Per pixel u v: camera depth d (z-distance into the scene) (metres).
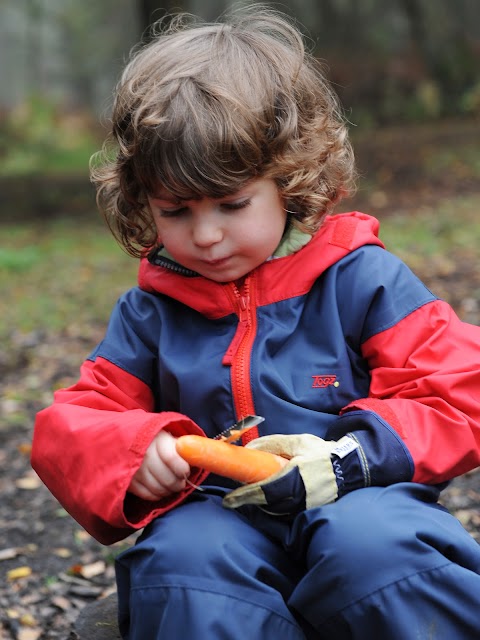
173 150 1.83
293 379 2.03
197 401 2.02
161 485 1.83
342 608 1.71
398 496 1.81
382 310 2.04
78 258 10.99
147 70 1.99
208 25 2.21
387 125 21.14
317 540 1.75
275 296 2.07
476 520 3.35
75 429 1.92
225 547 1.77
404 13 25.14
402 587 1.69
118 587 1.97
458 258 8.17
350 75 22.11
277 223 1.97
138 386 2.12
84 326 7.48
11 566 3.41
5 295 9.02
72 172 18.75
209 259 1.94
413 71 22.42
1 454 4.61
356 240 2.11
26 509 3.94
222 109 1.85
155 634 1.76
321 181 2.08
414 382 1.96
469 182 13.46
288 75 2.00
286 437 1.89
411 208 12.11
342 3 25.00
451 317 2.06
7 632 2.91
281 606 1.74
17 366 6.45
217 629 1.69
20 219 15.37
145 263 2.19
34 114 24.70
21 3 32.34
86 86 31.84
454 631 1.70
